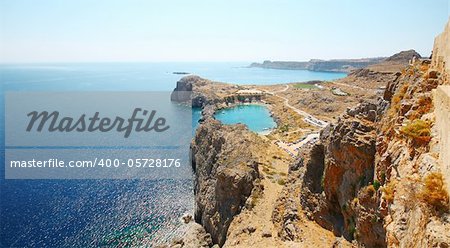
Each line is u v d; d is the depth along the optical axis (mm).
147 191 86625
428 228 16719
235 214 61188
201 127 100938
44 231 67812
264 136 113750
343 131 38875
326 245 39719
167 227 70062
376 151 33781
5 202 80688
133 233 67562
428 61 32469
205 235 65188
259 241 49188
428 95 25641
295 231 44531
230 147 79562
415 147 23359
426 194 18016
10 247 62375
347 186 37906
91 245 63250
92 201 81000
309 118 139875
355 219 36094
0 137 135000
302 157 58969
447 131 18844
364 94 161750
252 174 66375
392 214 22234
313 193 46188
